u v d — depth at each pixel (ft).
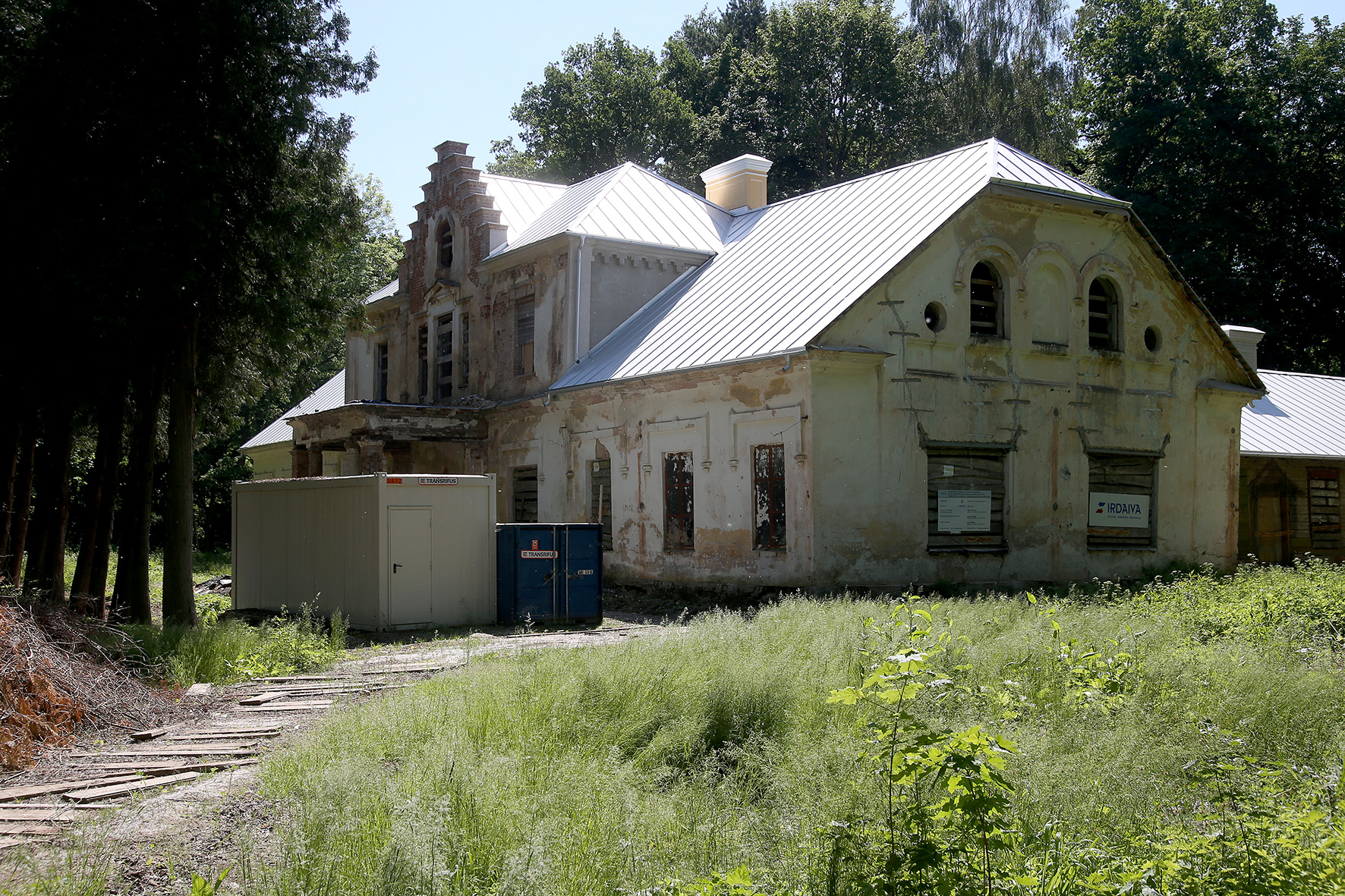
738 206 101.65
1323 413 102.32
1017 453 70.23
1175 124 136.56
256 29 57.72
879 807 20.01
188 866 19.25
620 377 75.10
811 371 61.77
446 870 17.06
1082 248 74.43
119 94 55.62
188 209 55.11
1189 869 17.07
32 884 17.76
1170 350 79.25
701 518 69.41
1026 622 40.37
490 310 95.66
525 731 26.32
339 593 59.00
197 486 164.76
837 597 59.93
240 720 33.45
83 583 63.41
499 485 91.20
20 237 54.85
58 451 61.62
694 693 28.78
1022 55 155.12
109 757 29.04
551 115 171.94
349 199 65.21
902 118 162.81
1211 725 26.32
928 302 66.69
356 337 122.31
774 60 166.50
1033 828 19.43
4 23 54.49
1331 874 16.79
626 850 18.66
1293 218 142.31
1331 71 140.67
